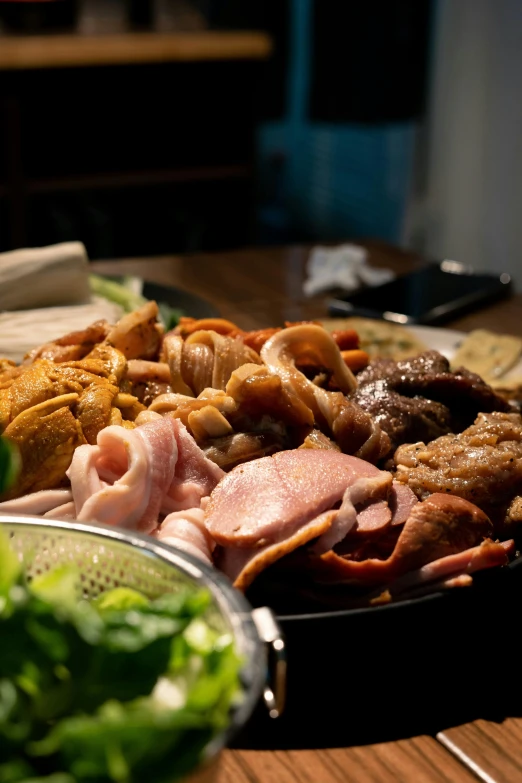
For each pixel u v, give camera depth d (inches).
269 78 76.7
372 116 66.2
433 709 19.5
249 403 22.3
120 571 17.6
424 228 72.1
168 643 15.5
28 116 65.1
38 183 64.7
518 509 21.6
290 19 75.8
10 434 21.0
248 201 72.6
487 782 18.4
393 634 19.4
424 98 67.1
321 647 19.2
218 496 20.6
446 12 64.8
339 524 20.4
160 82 67.4
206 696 15.3
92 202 69.4
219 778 18.3
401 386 24.5
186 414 22.2
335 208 86.9
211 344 24.0
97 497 20.1
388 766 18.6
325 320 32.3
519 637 20.9
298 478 20.7
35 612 15.2
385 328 31.4
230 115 70.5
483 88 63.6
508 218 64.2
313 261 39.6
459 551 20.6
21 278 30.6
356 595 20.5
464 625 20.1
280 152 96.3
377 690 19.6
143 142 69.2
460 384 24.4
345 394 24.3
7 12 65.2
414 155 71.1
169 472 20.8
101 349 23.5
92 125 67.4
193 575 16.9
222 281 38.0
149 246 71.2
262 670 15.6
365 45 64.3
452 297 35.5
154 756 15.0
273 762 18.6
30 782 14.6
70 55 62.6
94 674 15.3
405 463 22.4
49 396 21.6
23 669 15.2
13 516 18.0
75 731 14.7
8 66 61.4
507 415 23.4
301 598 20.4
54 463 21.0
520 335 32.9
